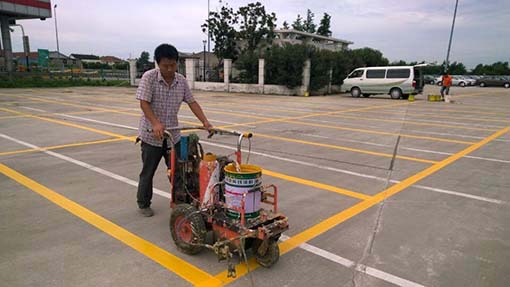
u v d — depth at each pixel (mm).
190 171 3518
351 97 23141
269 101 19172
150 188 4105
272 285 2916
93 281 2910
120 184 5219
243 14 30891
